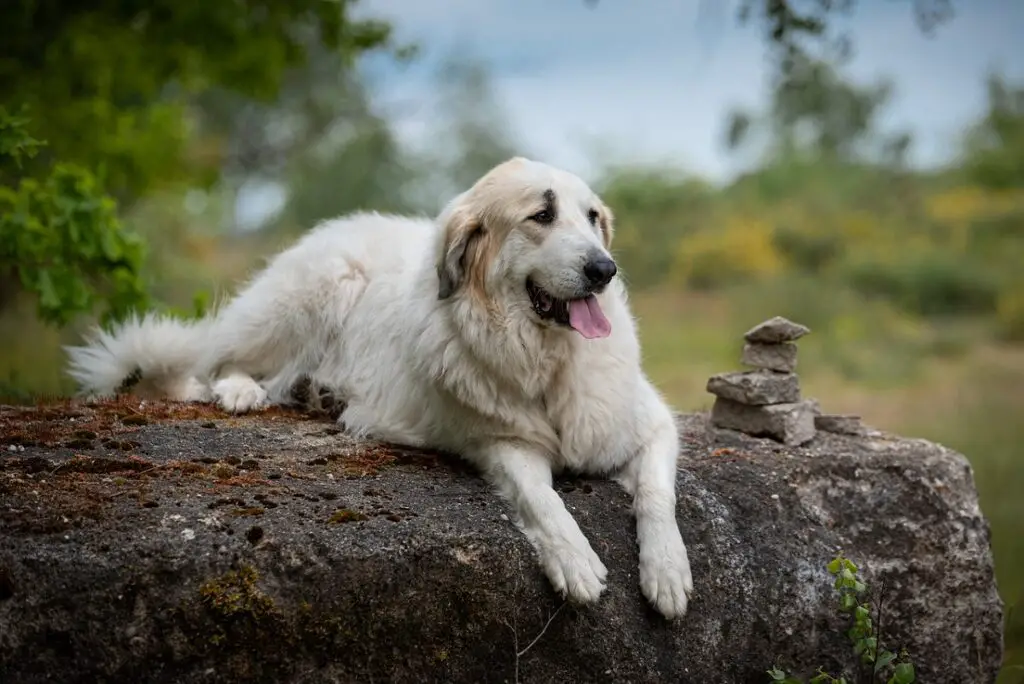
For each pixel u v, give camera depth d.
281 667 3.54
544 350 4.36
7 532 3.52
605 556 4.10
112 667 3.39
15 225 6.13
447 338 4.46
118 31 8.23
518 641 3.86
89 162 8.30
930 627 4.74
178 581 3.44
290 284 5.43
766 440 5.24
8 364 10.76
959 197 23.08
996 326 16.72
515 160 4.60
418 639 3.71
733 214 23.52
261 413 5.18
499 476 4.25
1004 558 6.89
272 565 3.53
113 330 6.01
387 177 23.09
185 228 19.66
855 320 16.73
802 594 4.39
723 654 4.20
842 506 4.76
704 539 4.32
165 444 4.39
